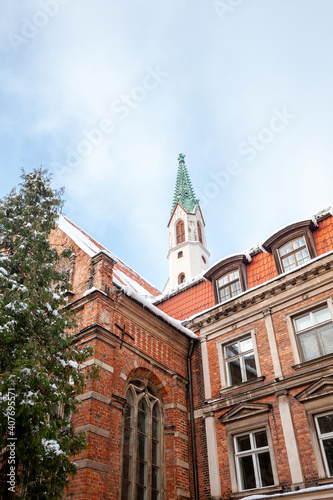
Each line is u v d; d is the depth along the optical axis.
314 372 13.01
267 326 14.99
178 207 37.59
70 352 9.77
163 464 14.09
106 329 13.38
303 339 14.17
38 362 8.64
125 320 14.71
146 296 21.16
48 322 9.60
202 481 14.02
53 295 10.09
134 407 13.95
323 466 11.77
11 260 10.06
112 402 12.62
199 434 14.88
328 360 12.99
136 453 13.27
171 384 15.48
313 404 12.65
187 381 16.08
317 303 14.16
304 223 16.03
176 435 14.52
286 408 13.09
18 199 11.20
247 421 13.84
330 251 14.24
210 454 14.10
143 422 14.21
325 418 12.43
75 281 15.47
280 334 14.59
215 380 15.55
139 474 13.12
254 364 14.88
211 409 14.89
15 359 8.66
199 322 16.98
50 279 10.55
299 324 14.52
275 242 16.78
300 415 12.80
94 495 10.81
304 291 14.66
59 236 17.75
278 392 13.43
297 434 12.60
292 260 16.03
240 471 13.45
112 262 15.41
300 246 16.05
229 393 14.83
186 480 14.03
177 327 16.12
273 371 14.14
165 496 13.55
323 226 16.02
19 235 10.79
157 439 14.51
